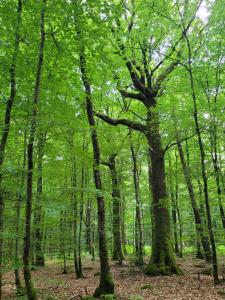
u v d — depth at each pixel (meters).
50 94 9.88
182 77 13.27
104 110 20.61
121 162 22.52
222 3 12.03
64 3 8.28
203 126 12.59
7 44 8.38
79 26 8.84
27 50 9.21
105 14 8.90
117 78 15.45
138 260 17.47
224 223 13.98
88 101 11.16
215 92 12.48
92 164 11.98
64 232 16.56
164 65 18.33
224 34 12.07
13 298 10.76
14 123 10.02
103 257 10.41
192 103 13.25
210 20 12.17
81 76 11.09
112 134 16.75
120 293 11.04
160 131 15.66
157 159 16.69
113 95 19.03
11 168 8.16
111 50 14.36
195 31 13.03
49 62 9.61
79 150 12.08
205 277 13.57
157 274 14.53
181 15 12.30
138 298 9.82
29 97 9.71
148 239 40.09
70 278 15.55
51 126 8.98
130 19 15.49
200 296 10.15
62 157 13.30
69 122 9.21
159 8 12.48
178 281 12.82
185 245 35.12
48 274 17.28
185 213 31.30
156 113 14.13
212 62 12.38
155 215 16.11
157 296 10.42
